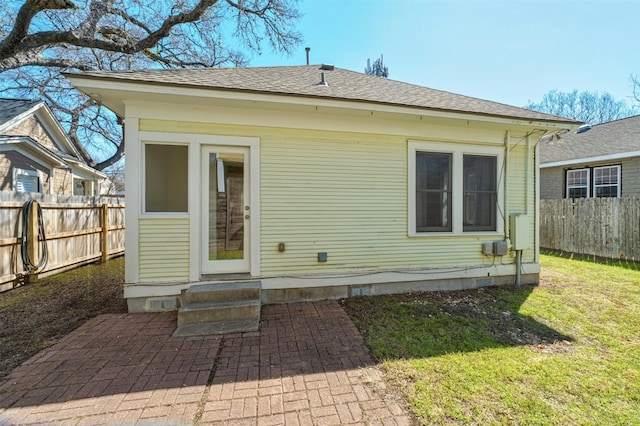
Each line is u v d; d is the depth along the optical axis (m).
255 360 2.81
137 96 3.96
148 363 2.74
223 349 3.03
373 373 2.58
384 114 4.68
